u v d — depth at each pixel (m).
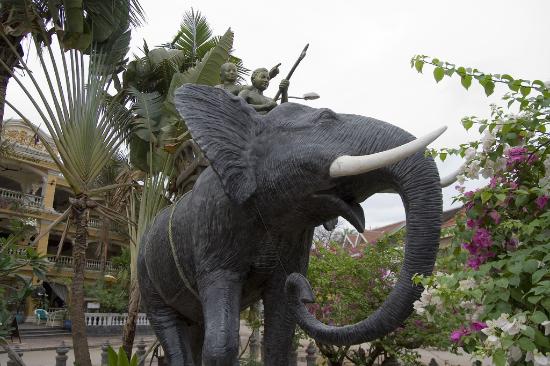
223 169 2.30
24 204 20.70
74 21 7.42
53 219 21.53
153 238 3.09
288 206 2.30
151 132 7.96
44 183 22.12
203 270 2.52
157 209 7.66
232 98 2.47
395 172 2.05
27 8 7.50
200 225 2.55
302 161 2.19
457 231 2.42
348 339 2.12
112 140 8.08
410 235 2.00
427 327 6.72
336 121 2.27
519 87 2.33
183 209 2.78
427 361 11.23
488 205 2.32
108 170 14.49
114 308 19.86
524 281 2.02
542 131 2.28
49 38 8.07
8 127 21.02
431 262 1.97
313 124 2.29
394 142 2.08
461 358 12.12
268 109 3.21
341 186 2.17
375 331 2.05
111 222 20.41
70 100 7.46
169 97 7.77
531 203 2.31
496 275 2.19
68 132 7.37
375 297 7.34
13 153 18.45
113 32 8.37
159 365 5.99
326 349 7.27
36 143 21.78
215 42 9.31
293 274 2.35
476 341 1.99
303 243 2.65
